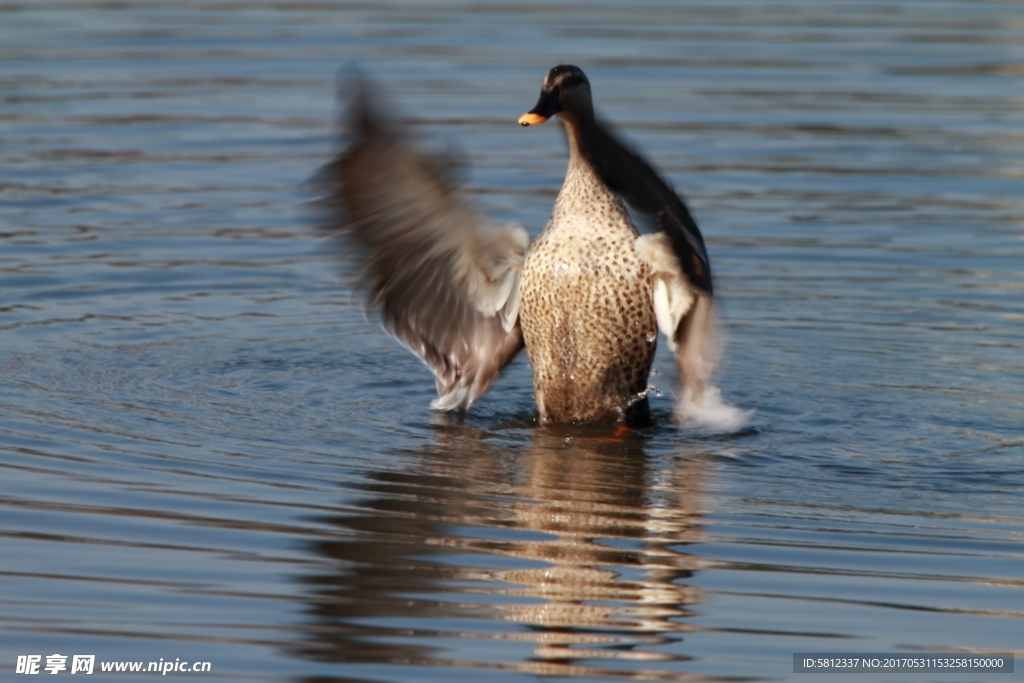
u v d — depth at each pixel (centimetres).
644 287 1082
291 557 810
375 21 2678
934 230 1623
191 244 1563
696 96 2164
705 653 713
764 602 770
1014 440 1078
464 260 1075
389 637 722
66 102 2062
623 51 2452
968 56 2459
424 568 804
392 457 1010
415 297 1085
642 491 948
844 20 2794
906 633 736
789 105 2127
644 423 1134
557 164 1844
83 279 1436
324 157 1859
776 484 971
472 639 722
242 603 753
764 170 1830
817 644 724
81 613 736
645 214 1013
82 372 1178
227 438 1032
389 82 2177
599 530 870
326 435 1058
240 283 1466
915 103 2150
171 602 750
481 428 1106
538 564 813
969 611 763
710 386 1108
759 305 1417
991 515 914
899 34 2648
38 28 2542
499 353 1140
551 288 1082
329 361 1262
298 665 692
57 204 1661
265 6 2841
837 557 834
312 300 1438
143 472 940
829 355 1289
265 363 1243
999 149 1927
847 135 1986
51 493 891
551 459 1021
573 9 2862
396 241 1027
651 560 823
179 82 2197
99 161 1819
